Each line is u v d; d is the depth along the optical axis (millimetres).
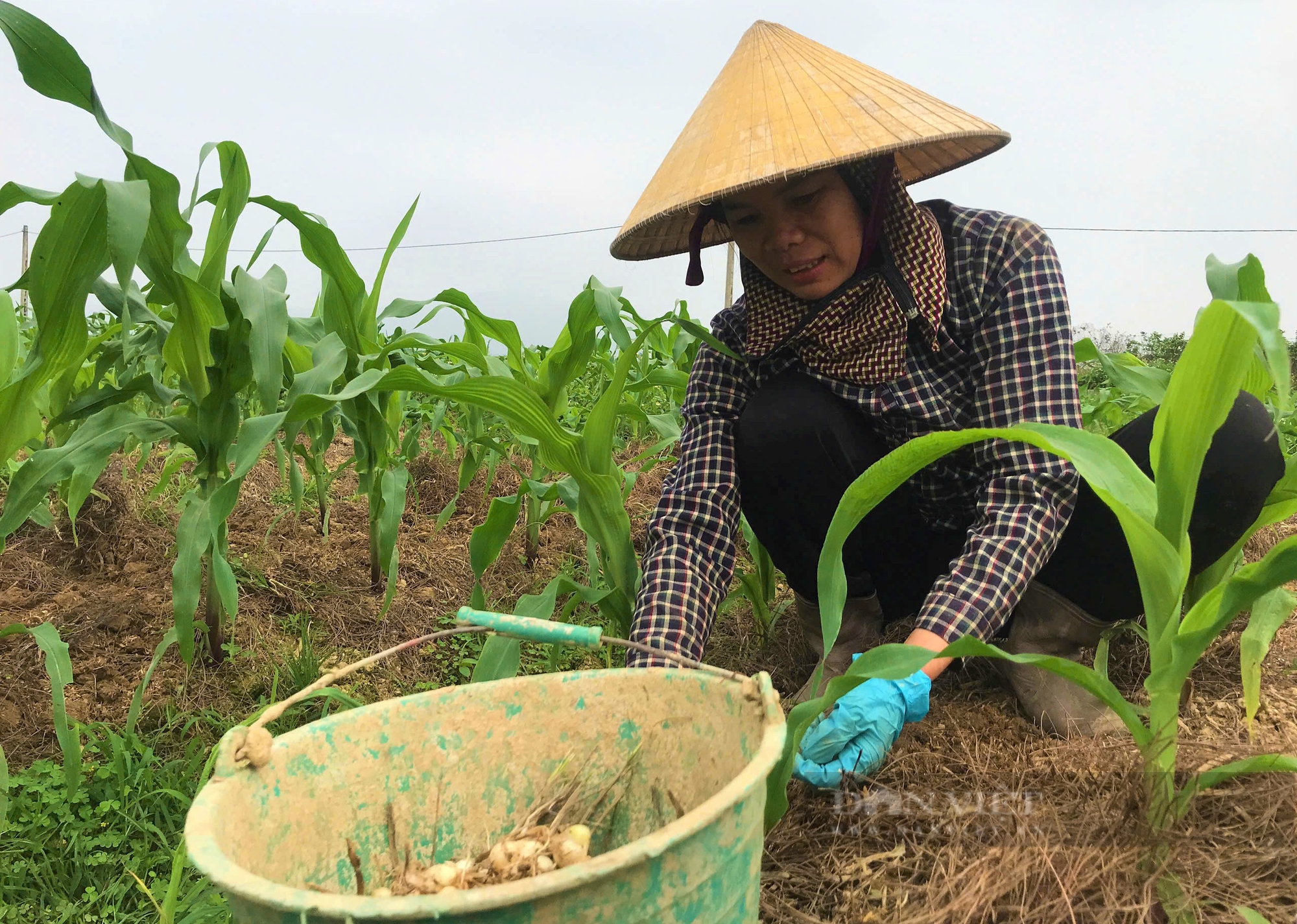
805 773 1123
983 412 1373
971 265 1383
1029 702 1437
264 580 2123
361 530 2615
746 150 1215
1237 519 1344
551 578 2404
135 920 1134
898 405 1439
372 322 2082
